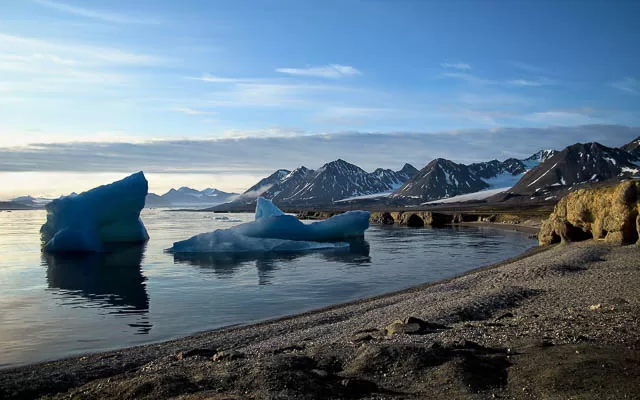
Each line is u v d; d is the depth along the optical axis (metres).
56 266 32.69
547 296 16.28
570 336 9.98
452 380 8.05
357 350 9.96
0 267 32.28
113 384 8.86
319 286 24.17
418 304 17.06
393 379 8.45
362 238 54.06
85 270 30.73
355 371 8.85
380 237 55.75
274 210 53.38
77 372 10.92
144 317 17.89
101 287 24.55
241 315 18.03
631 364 7.97
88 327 16.48
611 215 32.03
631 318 11.27
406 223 88.19
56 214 42.16
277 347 11.77
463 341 9.72
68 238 40.31
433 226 79.44
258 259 35.72
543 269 22.33
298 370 8.88
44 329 16.23
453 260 34.12
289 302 20.34
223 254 39.19
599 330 10.38
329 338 12.57
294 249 41.97
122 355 12.50
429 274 27.66
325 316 16.33
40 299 21.55
